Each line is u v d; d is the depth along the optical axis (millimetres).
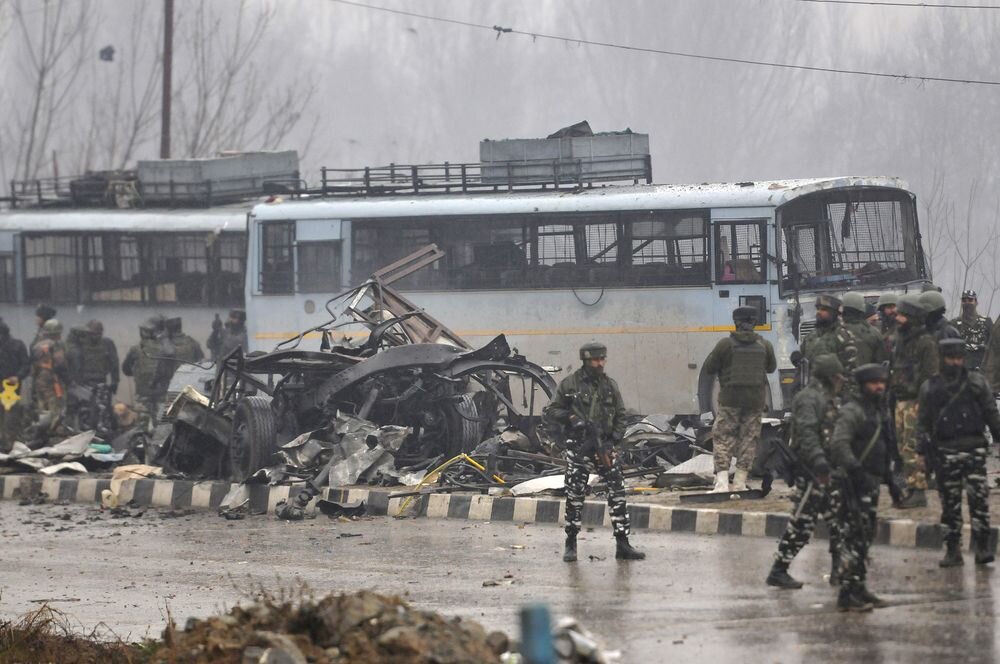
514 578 38438
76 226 94750
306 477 57750
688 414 74438
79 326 83312
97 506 60656
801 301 72188
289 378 62625
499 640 25734
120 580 41219
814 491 34281
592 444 40844
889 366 47938
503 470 59312
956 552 36625
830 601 32812
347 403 61938
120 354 93812
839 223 73188
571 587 36594
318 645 25953
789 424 34781
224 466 63188
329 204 82438
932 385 36750
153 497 60500
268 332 83750
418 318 66312
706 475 52750
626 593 35312
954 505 36469
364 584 38594
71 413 80375
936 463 36750
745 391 48875
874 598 31750
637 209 75625
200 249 92562
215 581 40375
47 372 74688
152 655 28453
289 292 83375
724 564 39062
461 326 78688
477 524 50469
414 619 25734
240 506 56406
